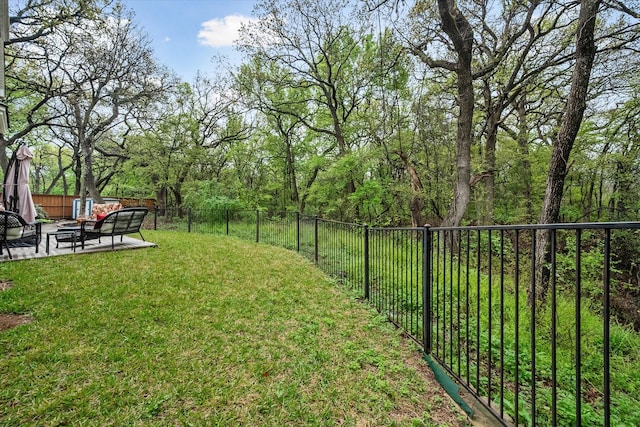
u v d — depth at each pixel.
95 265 5.32
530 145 12.83
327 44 13.61
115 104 13.42
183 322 3.30
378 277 4.21
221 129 17.97
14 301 3.56
